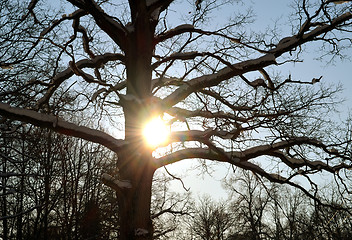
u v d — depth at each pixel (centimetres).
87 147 1827
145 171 830
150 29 918
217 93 959
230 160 886
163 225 2252
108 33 970
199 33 939
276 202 1027
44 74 1026
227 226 3466
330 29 886
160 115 936
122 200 813
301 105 860
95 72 1034
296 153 923
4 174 977
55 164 1455
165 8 967
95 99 885
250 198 2847
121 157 844
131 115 855
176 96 875
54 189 1470
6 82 1084
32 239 1520
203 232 3444
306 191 971
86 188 1823
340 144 903
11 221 1794
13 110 771
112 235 2044
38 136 1053
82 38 1023
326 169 941
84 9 870
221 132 880
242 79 950
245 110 925
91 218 1767
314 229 1241
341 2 857
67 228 1566
